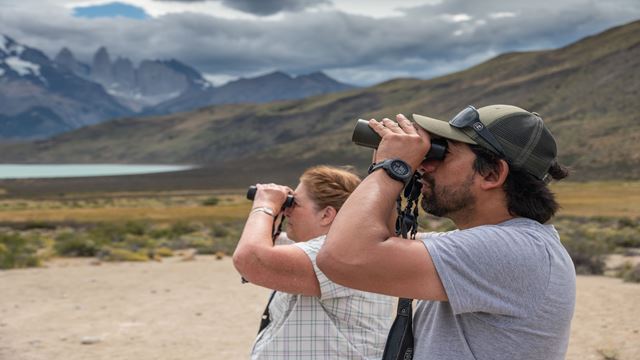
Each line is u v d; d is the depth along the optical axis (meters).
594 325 9.36
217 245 24.67
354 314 2.35
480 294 1.77
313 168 2.60
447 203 1.97
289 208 2.56
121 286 13.91
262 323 2.57
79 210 75.00
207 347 8.31
